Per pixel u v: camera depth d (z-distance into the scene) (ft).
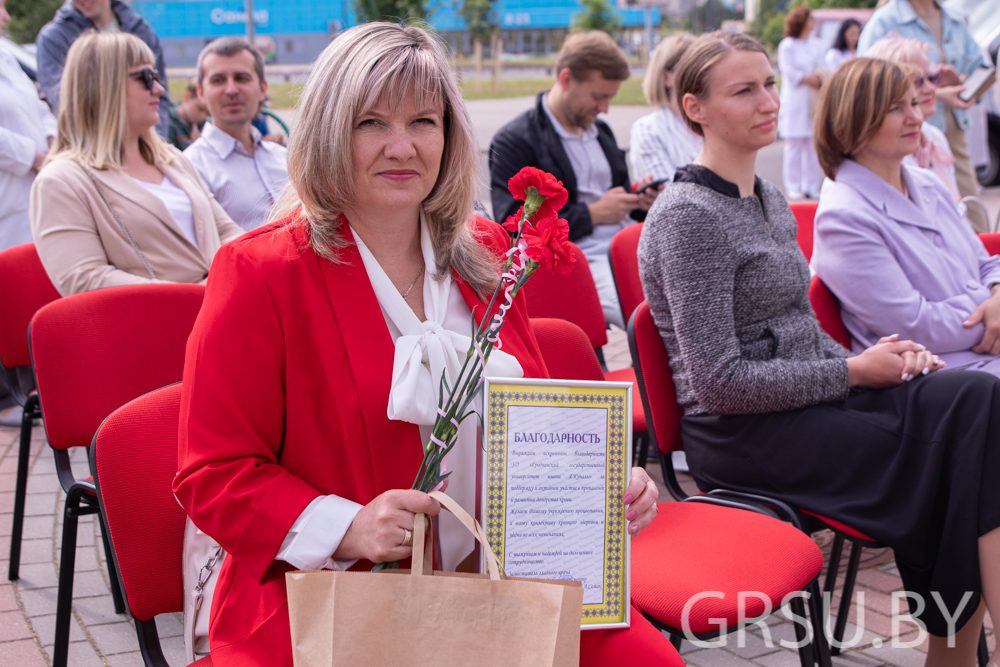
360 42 5.08
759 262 8.20
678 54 16.19
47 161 10.80
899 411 7.48
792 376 7.75
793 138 36.96
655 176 16.53
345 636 4.12
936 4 20.17
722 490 8.11
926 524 7.13
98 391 8.22
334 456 4.96
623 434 5.00
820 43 37.24
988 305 9.53
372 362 4.98
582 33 14.44
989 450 6.93
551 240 4.88
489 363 5.24
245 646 4.91
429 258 5.47
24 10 68.90
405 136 5.05
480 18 90.43
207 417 4.81
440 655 4.17
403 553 4.52
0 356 10.62
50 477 12.96
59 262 10.22
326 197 5.09
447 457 5.16
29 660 8.38
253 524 4.66
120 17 19.26
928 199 10.31
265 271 4.92
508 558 4.85
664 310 8.34
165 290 8.70
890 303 9.44
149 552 5.67
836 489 7.60
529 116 14.61
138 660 8.45
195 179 11.88
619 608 5.05
